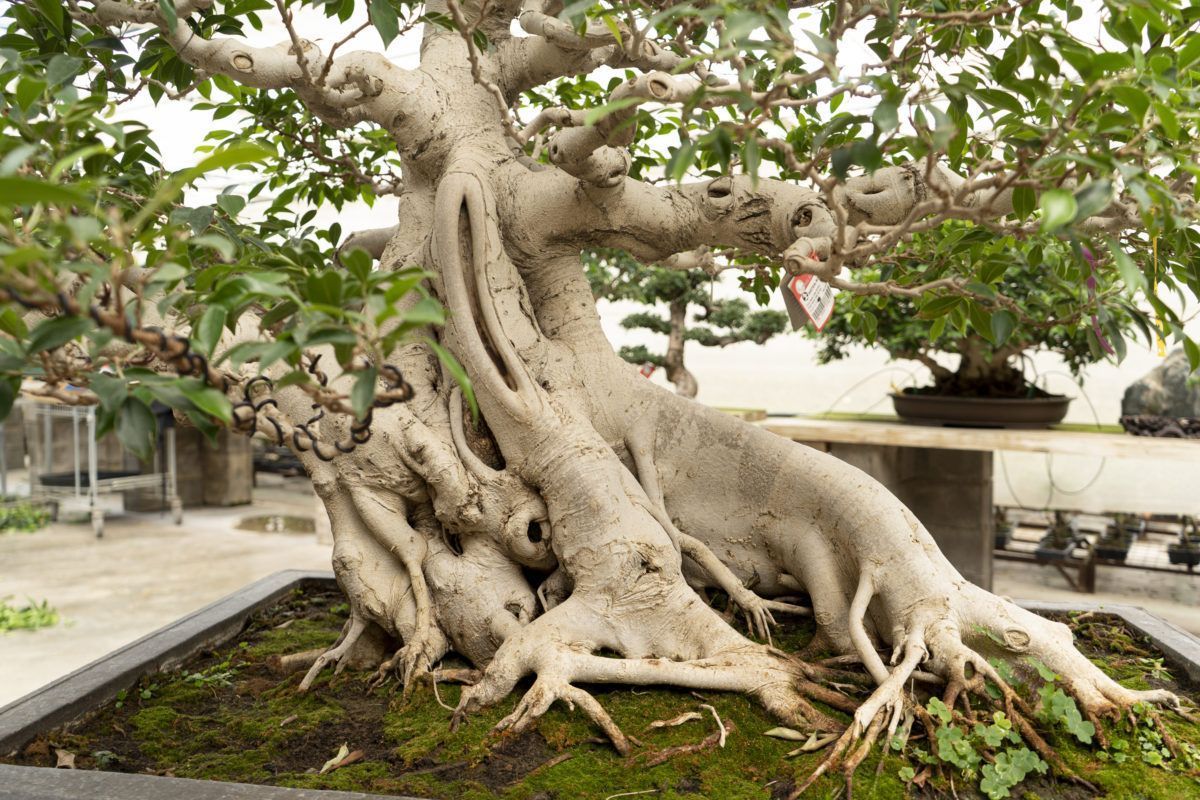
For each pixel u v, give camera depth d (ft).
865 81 4.41
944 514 16.60
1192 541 18.34
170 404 3.88
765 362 24.77
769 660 6.97
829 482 8.03
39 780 5.54
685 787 5.81
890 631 7.34
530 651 6.97
